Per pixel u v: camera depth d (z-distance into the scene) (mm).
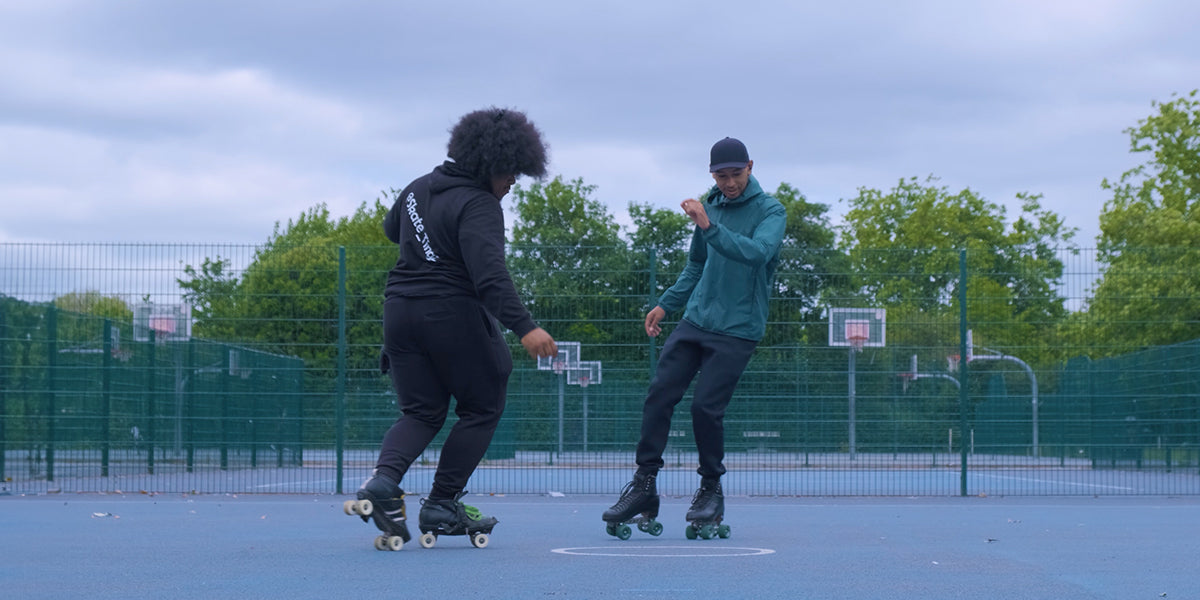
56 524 7047
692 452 12453
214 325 11906
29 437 12258
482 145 4785
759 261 5715
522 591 3744
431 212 4789
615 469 12148
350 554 4863
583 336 12070
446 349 4824
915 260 12469
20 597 3615
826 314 12328
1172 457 13125
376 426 11984
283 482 12242
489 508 9328
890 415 12258
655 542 5734
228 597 3600
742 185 6078
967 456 12234
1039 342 12383
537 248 12047
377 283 12062
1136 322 12484
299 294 12023
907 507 9719
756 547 5453
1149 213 29531
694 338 6090
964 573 4391
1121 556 5117
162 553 4980
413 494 11234
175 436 12695
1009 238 49062
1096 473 12703
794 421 12281
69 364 12555
